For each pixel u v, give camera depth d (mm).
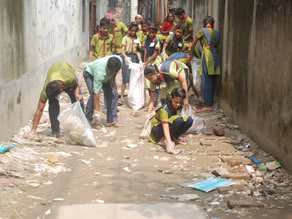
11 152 4836
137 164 4758
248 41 5750
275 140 4676
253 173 4441
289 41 4234
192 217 3355
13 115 5594
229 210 3520
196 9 10969
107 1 21844
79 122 5379
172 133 5465
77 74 12328
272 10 4762
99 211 3443
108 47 8406
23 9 6188
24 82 6262
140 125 6695
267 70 4914
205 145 5500
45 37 8125
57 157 4902
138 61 9258
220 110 7559
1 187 3877
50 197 3750
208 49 7398
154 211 3457
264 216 3400
